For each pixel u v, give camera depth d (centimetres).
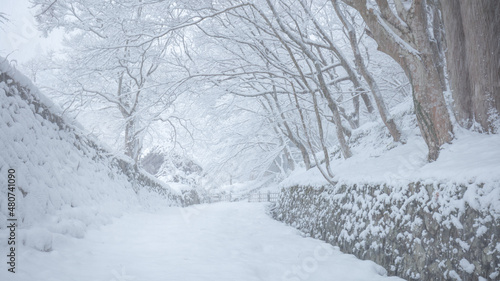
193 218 1211
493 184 378
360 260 612
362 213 667
